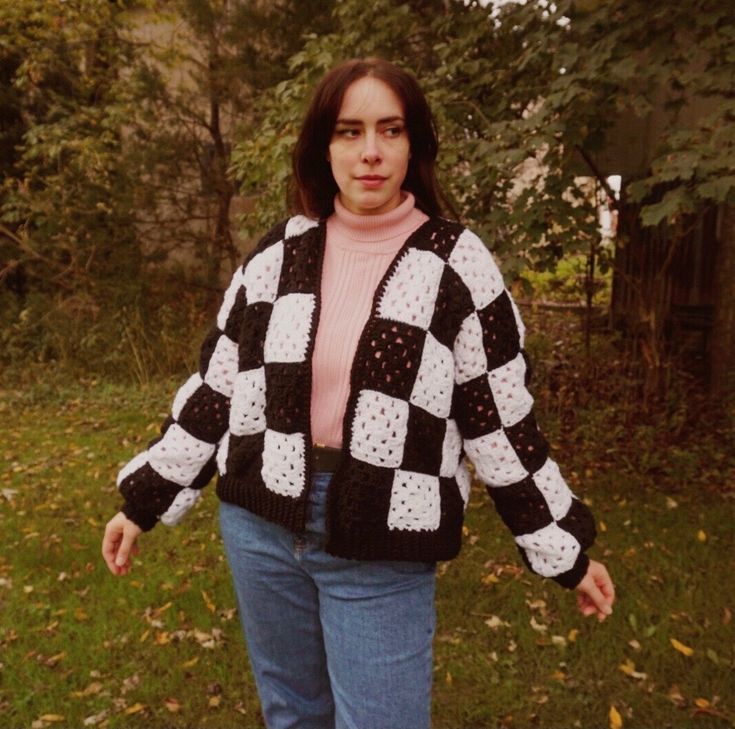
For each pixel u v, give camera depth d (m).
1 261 7.95
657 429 5.07
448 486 1.42
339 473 1.35
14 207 7.77
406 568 1.40
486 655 2.71
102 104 7.82
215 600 3.11
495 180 3.95
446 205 1.55
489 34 4.74
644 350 5.62
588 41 3.77
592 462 4.75
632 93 3.71
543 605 3.01
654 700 2.47
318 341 1.37
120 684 2.58
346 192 1.39
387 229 1.40
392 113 1.36
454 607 3.04
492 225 3.89
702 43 3.37
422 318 1.33
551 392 5.85
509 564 3.38
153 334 7.50
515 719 2.39
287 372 1.38
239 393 1.46
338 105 1.36
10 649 2.79
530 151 3.73
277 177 4.37
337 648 1.44
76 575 3.32
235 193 8.03
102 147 7.21
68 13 7.20
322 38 4.82
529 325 7.70
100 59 7.81
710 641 2.78
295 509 1.40
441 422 1.36
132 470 1.62
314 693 1.64
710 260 6.94
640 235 6.02
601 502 4.14
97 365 7.36
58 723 2.40
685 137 3.29
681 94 3.95
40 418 6.10
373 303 1.35
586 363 5.89
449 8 5.17
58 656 2.72
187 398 1.56
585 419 5.29
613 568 3.35
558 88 3.62
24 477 4.71
